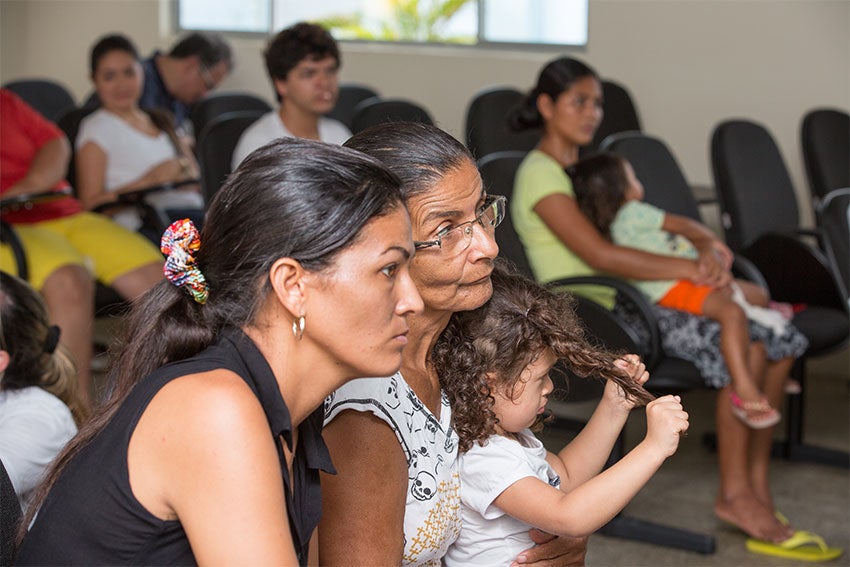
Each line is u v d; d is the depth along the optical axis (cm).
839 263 323
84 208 412
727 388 311
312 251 106
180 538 108
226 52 528
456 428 157
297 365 112
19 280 190
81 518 108
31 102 529
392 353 111
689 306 314
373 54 561
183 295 114
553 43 545
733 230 405
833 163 437
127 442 107
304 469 121
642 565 297
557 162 330
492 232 147
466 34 561
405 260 110
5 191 365
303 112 372
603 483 150
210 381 106
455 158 138
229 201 110
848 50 479
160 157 443
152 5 596
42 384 190
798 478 368
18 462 177
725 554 306
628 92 482
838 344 354
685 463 377
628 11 514
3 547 131
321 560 139
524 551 166
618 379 155
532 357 158
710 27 501
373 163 110
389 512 141
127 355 115
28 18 607
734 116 501
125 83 435
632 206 324
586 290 322
